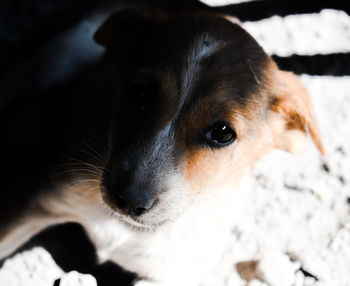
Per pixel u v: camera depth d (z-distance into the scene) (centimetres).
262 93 34
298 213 46
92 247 40
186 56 32
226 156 33
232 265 43
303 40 59
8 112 43
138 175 31
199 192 34
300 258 43
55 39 46
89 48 46
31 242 41
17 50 49
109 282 41
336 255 44
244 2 61
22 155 38
